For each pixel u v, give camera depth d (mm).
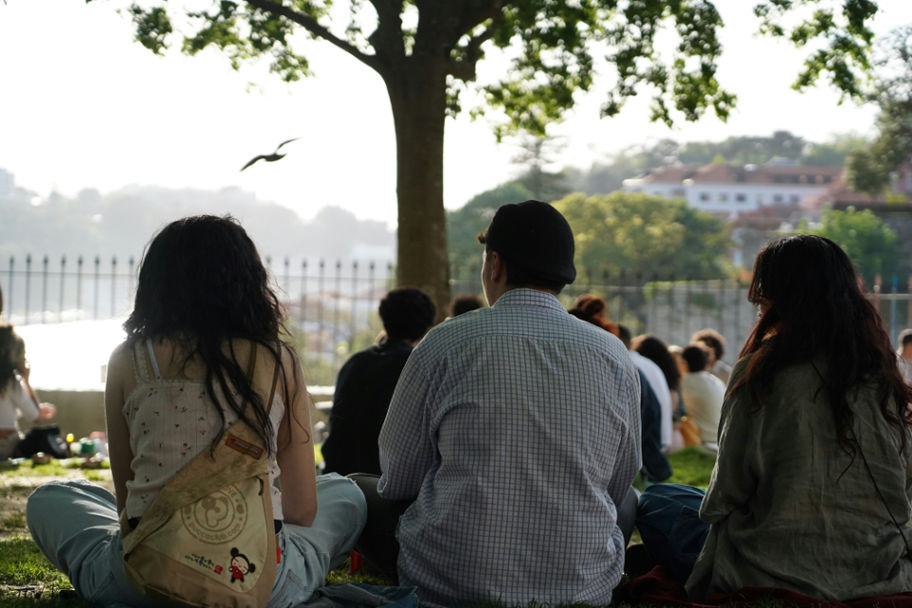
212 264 3156
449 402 3359
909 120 36312
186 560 2852
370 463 4953
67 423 11492
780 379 3479
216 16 9719
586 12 9133
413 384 3463
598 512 3398
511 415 3309
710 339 10977
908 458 3525
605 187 157375
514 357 3352
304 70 10438
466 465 3328
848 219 58812
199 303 3133
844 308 3486
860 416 3449
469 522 3312
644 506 4148
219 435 3002
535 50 9906
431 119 9516
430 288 9508
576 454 3328
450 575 3361
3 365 8922
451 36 9406
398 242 9641
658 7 9094
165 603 2895
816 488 3430
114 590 3121
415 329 5105
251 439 3045
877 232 58219
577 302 6734
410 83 9500
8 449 9023
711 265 67688
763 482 3518
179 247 3168
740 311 19281
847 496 3441
